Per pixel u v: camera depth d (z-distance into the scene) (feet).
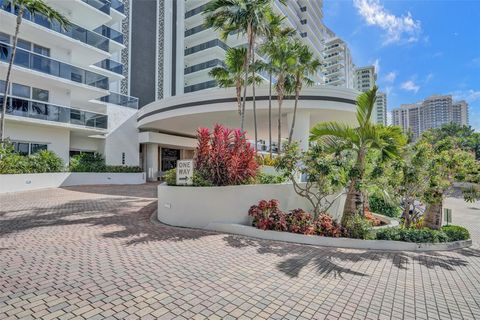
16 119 49.14
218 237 21.48
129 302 10.85
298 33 154.40
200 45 118.62
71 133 65.46
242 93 53.72
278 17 43.60
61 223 23.54
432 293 13.32
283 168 25.25
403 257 19.34
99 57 67.31
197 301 11.25
